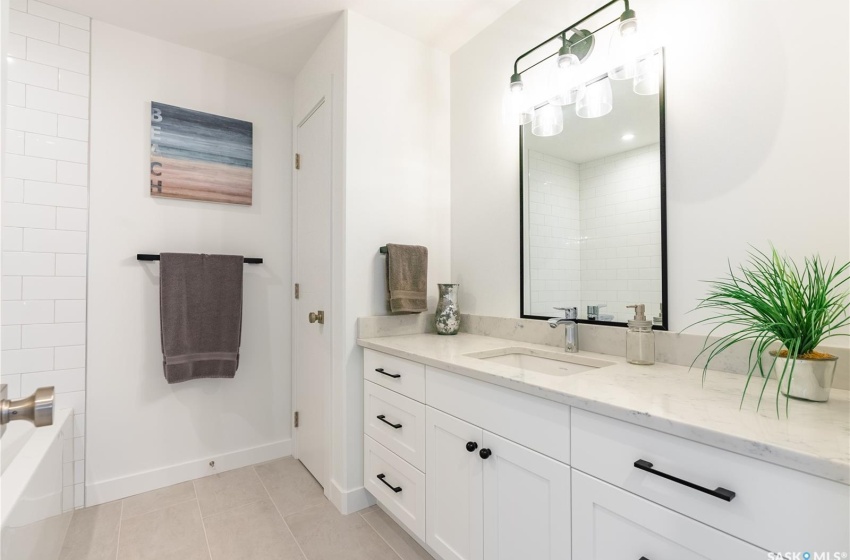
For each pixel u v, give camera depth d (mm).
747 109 1158
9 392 1742
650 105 1387
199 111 2213
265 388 2402
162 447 2098
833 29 1018
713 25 1231
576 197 1619
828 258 1019
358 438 1894
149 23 1997
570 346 1527
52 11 1855
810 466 626
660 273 1352
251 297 2367
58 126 1860
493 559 1190
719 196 1214
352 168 1892
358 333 1894
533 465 1068
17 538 1093
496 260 1972
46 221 1827
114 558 1541
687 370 1216
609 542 904
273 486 2094
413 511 1528
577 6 1624
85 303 1912
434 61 2195
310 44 2178
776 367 944
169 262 2029
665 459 809
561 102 1586
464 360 1376
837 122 1009
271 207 2441
